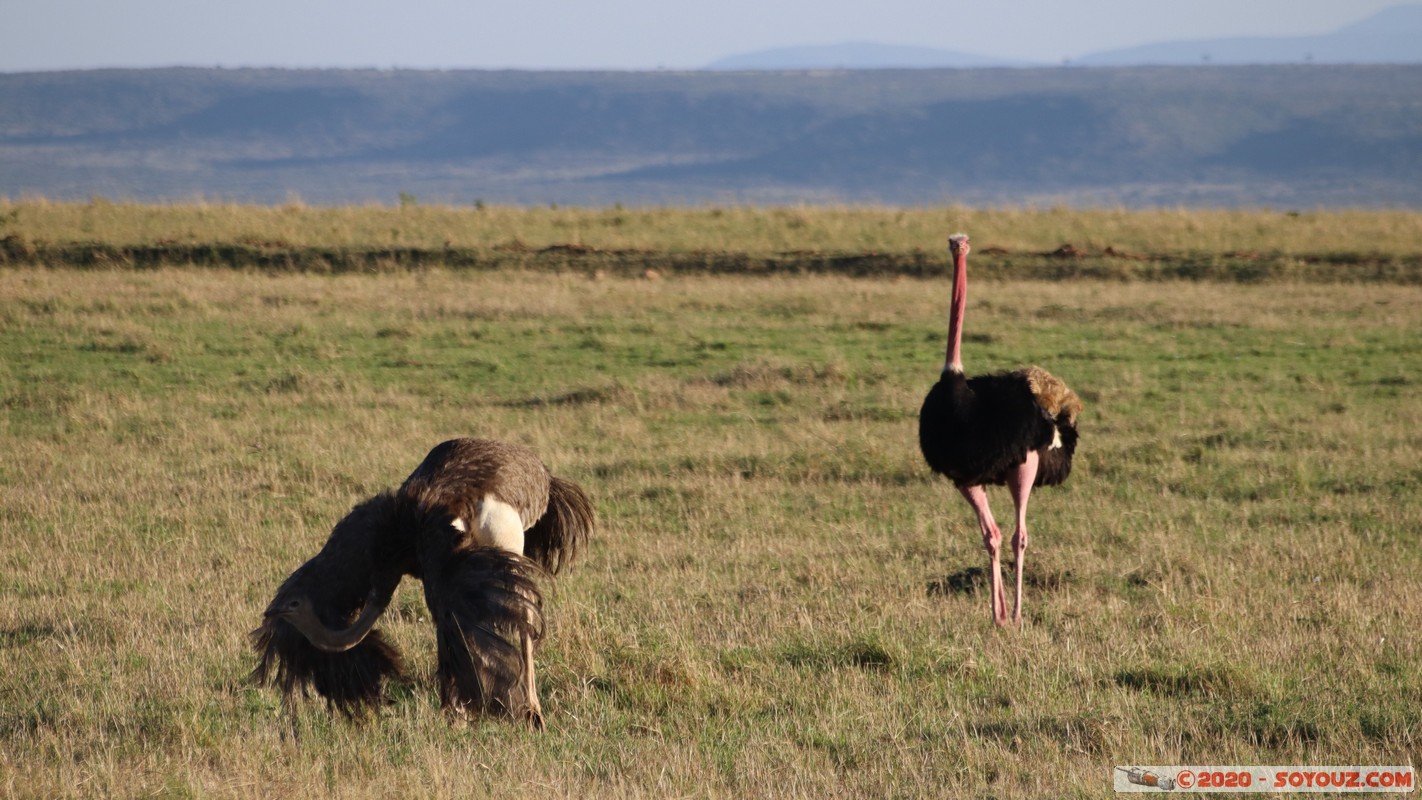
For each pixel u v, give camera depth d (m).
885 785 22.62
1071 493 47.19
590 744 24.69
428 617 32.19
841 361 68.75
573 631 29.94
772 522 42.78
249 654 29.66
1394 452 52.16
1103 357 74.00
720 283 99.38
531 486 27.05
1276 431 55.84
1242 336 80.38
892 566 37.44
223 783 22.77
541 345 76.19
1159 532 40.94
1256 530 41.91
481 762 23.69
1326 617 32.19
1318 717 24.92
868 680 28.17
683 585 35.53
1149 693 27.31
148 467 49.09
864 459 50.34
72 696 26.80
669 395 62.53
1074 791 22.09
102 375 66.44
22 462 49.66
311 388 64.00
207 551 38.72
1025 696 27.12
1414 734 24.19
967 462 34.22
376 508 25.75
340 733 25.47
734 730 25.41
